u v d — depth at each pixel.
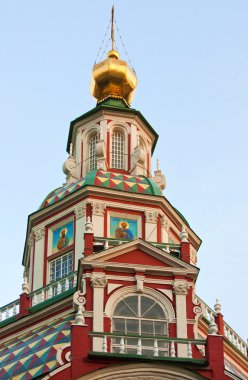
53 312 49.25
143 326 42.47
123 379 38.66
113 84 64.56
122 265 43.53
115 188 54.16
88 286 43.00
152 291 43.38
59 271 53.25
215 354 40.06
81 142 61.16
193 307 43.34
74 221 53.72
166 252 44.22
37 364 42.94
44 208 55.06
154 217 53.91
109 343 40.62
